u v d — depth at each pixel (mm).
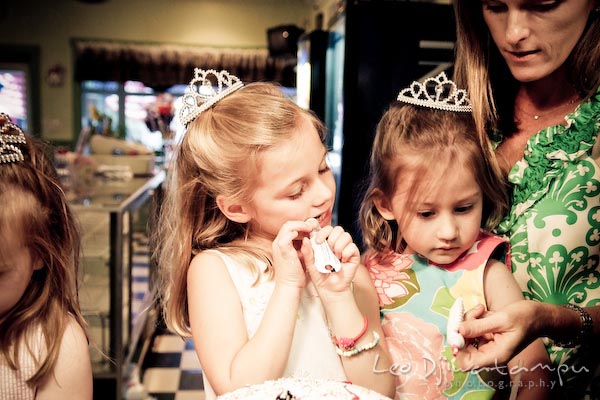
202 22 6691
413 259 841
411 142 772
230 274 792
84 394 810
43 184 781
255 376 687
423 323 795
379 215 846
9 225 722
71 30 6656
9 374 771
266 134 732
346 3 991
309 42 1675
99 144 4484
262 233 829
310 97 1656
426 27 987
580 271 768
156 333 2867
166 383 2320
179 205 840
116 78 6758
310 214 750
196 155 792
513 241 804
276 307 714
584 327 738
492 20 759
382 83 991
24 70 6715
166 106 5711
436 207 764
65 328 797
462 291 796
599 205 752
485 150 777
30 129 6781
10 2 6559
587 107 749
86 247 1952
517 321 723
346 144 984
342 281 732
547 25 722
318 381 677
